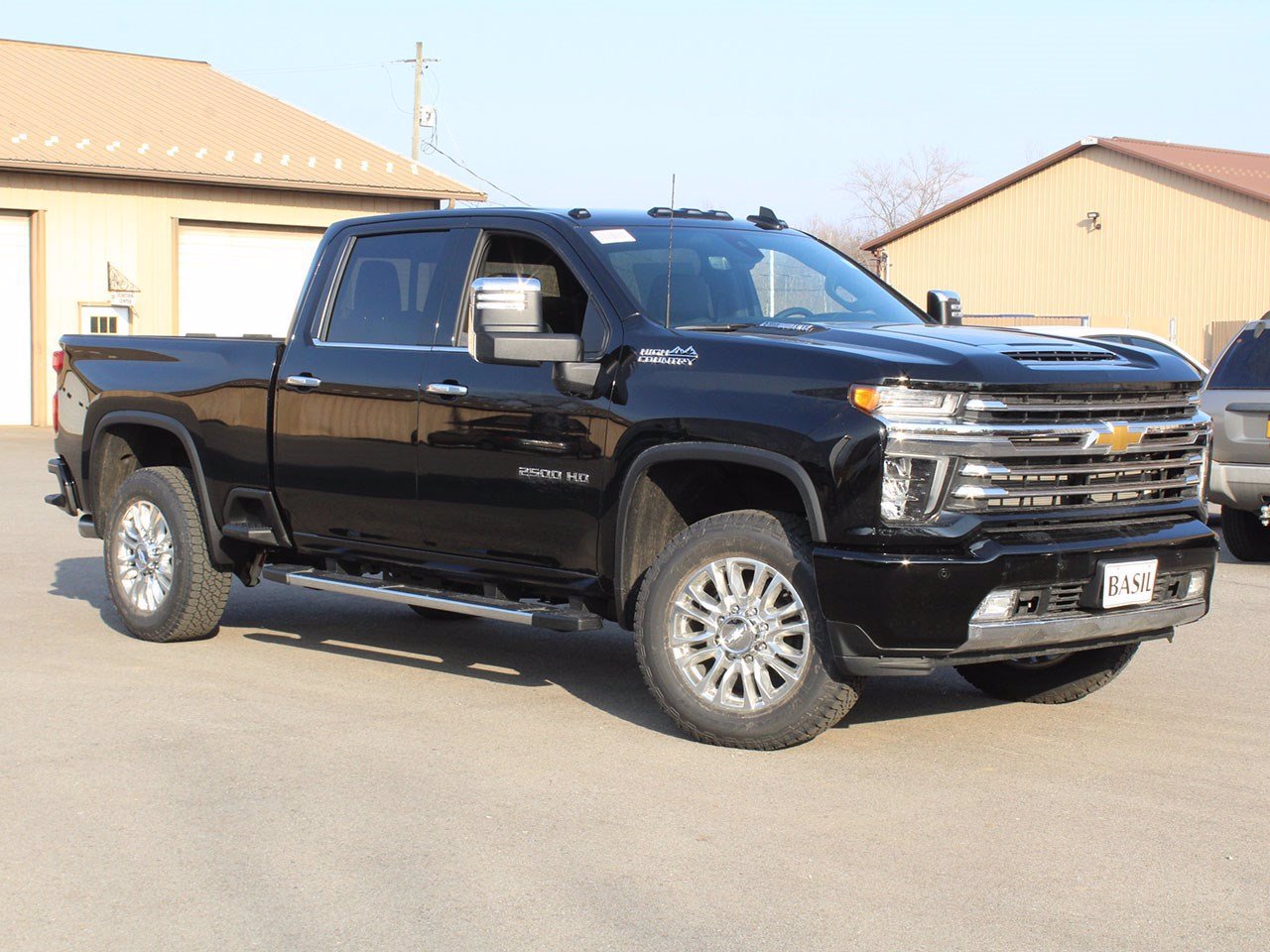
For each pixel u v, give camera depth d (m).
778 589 5.45
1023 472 5.21
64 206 26.08
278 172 27.45
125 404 7.83
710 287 6.27
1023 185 42.03
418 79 49.53
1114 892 4.23
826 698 5.37
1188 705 6.47
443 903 4.14
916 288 44.66
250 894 4.22
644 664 5.75
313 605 9.05
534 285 5.80
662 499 5.88
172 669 7.10
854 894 4.20
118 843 4.64
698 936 3.91
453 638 8.02
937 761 5.54
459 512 6.39
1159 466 5.65
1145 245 39.47
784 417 5.30
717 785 5.21
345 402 6.79
